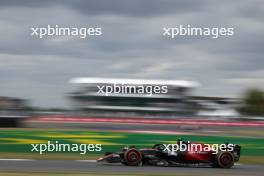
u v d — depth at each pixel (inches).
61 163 1008.2
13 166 924.0
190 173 858.1
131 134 1384.1
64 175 786.8
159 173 845.8
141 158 979.3
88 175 791.7
